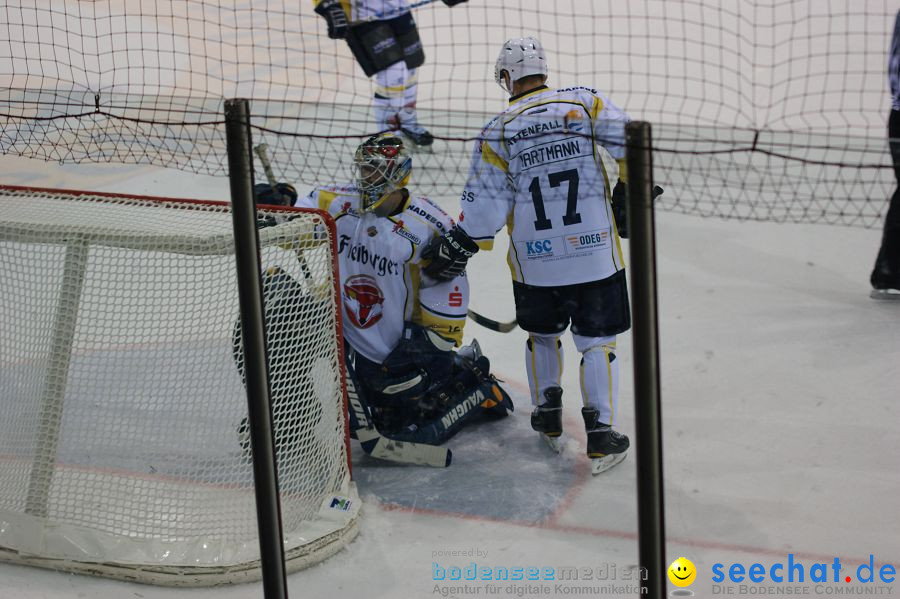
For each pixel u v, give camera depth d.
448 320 10.44
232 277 9.24
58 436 9.14
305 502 9.41
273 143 17.02
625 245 16.50
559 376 10.87
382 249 10.10
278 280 9.26
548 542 9.32
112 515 9.15
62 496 9.20
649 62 22.33
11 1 24.84
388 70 18.47
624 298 10.34
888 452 10.70
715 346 13.30
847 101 20.31
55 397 9.10
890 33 23.70
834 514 9.63
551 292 10.41
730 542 9.23
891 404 11.67
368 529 9.56
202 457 9.46
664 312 14.41
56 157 13.69
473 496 10.12
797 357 12.91
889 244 14.02
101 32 23.56
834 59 22.38
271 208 9.53
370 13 18.05
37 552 8.80
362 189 9.94
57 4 25.09
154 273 9.14
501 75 10.38
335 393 9.68
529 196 10.02
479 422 11.74
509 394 12.39
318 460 9.58
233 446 9.53
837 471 10.38
